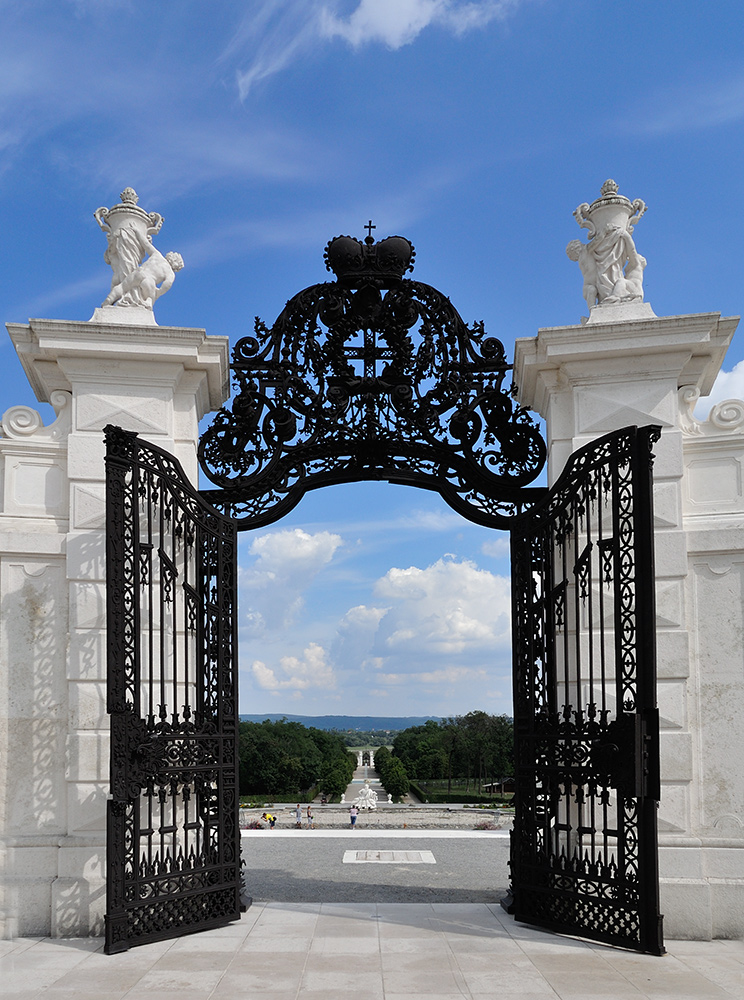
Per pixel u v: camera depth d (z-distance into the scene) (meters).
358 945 6.74
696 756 7.58
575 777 7.16
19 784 7.54
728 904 7.19
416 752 73.25
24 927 7.21
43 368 8.14
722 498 7.93
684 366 8.10
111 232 8.34
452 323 8.63
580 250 8.49
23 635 7.74
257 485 8.45
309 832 15.70
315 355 8.56
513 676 7.92
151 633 7.07
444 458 8.65
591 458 7.41
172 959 6.39
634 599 7.61
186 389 8.34
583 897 7.00
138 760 6.87
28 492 7.98
